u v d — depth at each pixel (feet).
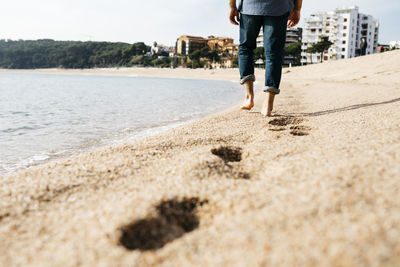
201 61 347.56
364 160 5.55
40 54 560.20
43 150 12.57
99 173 6.46
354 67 79.36
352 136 7.75
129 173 6.42
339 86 36.91
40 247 3.86
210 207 4.64
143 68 388.98
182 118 20.97
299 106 17.94
